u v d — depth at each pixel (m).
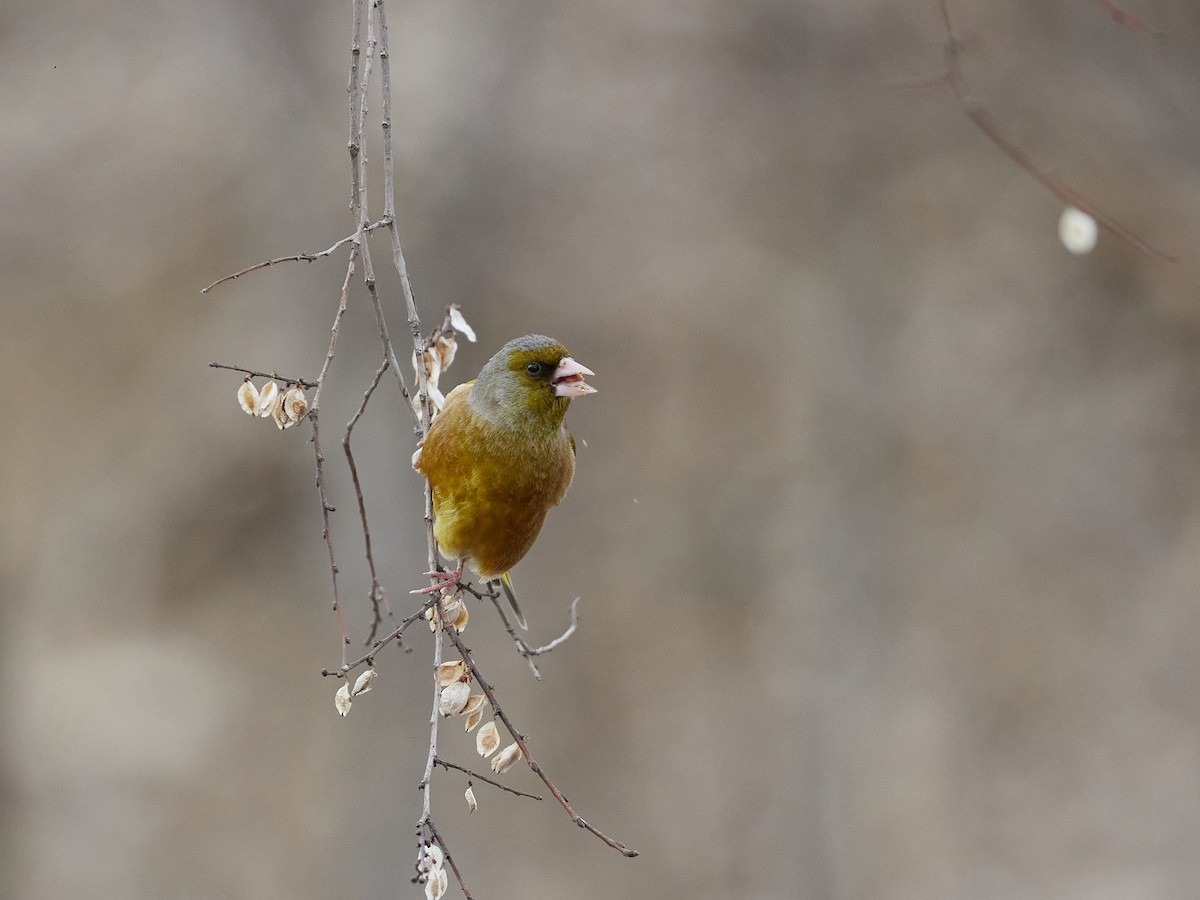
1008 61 15.20
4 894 18.23
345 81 14.70
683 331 19.73
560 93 15.63
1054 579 20.20
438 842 5.40
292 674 20.56
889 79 14.27
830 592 18.16
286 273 15.25
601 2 15.41
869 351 17.77
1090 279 18.97
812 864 17.56
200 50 15.08
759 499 20.97
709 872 18.45
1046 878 17.30
